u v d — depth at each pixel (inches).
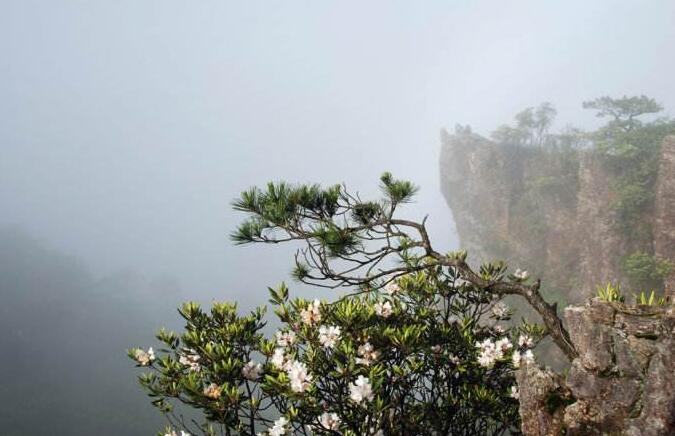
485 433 181.5
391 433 163.9
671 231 975.6
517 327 216.4
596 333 116.5
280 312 170.6
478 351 179.5
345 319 161.9
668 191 1000.9
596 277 1162.0
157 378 171.9
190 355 172.2
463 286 209.6
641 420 97.0
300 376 138.9
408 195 155.6
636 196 1059.9
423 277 212.4
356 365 156.7
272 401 158.6
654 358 100.0
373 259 157.9
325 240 143.8
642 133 1147.3
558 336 146.5
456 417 181.9
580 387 113.7
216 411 146.3
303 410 149.2
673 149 1016.9
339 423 146.1
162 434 161.6
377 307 182.7
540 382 123.9
